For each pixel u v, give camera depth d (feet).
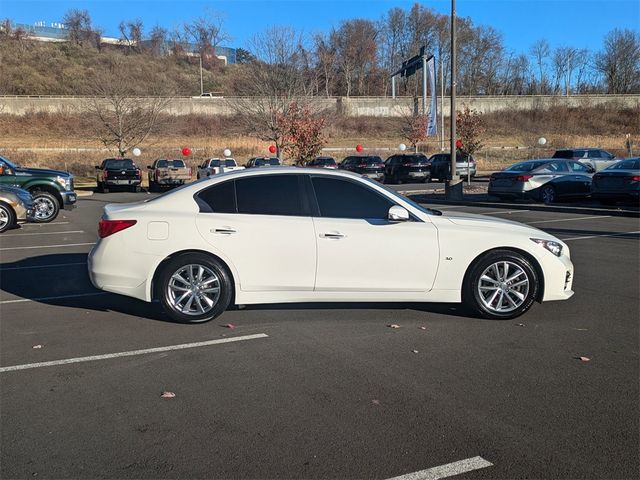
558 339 18.83
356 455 11.57
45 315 22.08
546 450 11.73
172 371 16.19
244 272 20.22
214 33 335.67
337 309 22.43
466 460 11.37
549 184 63.26
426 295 20.75
